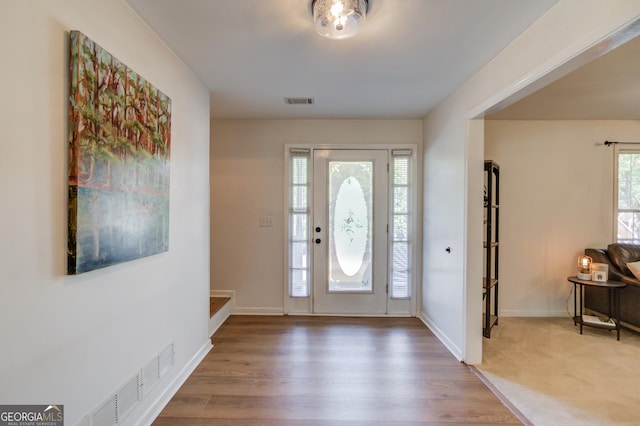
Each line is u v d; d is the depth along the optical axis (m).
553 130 3.60
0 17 0.94
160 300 1.87
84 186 1.21
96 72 1.27
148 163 1.67
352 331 3.12
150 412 1.75
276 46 1.94
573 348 2.74
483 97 2.21
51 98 1.10
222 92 2.73
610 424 1.75
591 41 1.34
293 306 3.63
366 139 3.58
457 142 2.63
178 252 2.11
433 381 2.20
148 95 1.67
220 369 2.35
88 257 1.23
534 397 2.01
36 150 1.05
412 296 3.60
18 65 0.99
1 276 0.95
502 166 3.61
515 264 3.61
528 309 3.62
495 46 1.93
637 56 2.04
